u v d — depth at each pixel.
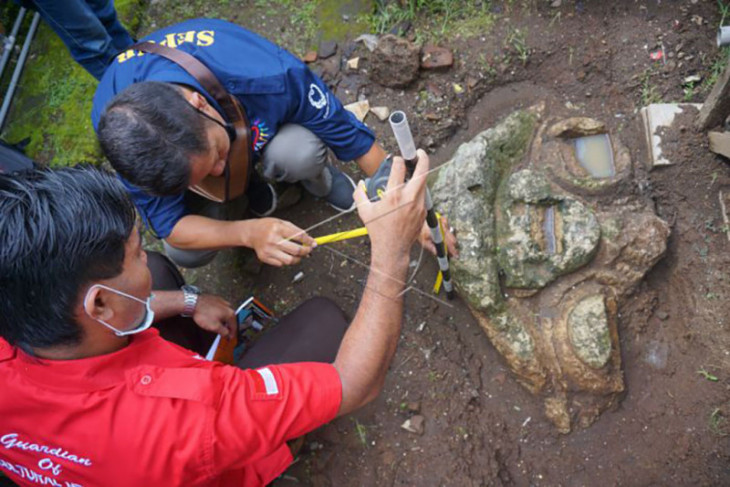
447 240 2.14
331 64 2.81
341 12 2.90
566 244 2.16
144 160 1.47
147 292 1.29
